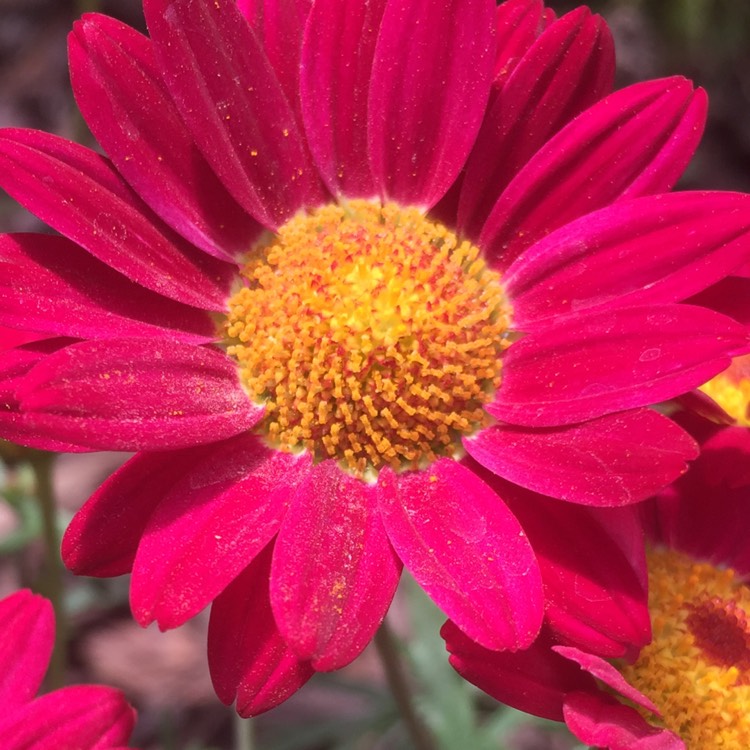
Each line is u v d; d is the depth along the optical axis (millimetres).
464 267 61
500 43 62
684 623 59
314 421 57
